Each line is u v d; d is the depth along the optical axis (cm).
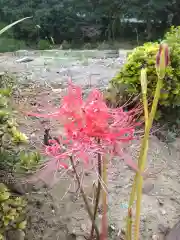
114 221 232
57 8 1019
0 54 673
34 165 224
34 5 1024
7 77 419
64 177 258
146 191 263
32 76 460
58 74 478
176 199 259
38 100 364
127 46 999
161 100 327
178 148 319
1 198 196
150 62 326
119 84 327
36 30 1018
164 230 230
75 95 143
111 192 258
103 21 1062
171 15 1021
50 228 224
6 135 237
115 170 280
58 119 142
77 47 1024
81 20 1052
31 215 230
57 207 238
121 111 147
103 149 142
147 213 243
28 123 319
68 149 141
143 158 152
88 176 257
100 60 583
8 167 245
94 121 136
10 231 204
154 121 343
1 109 238
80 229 224
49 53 692
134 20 1058
